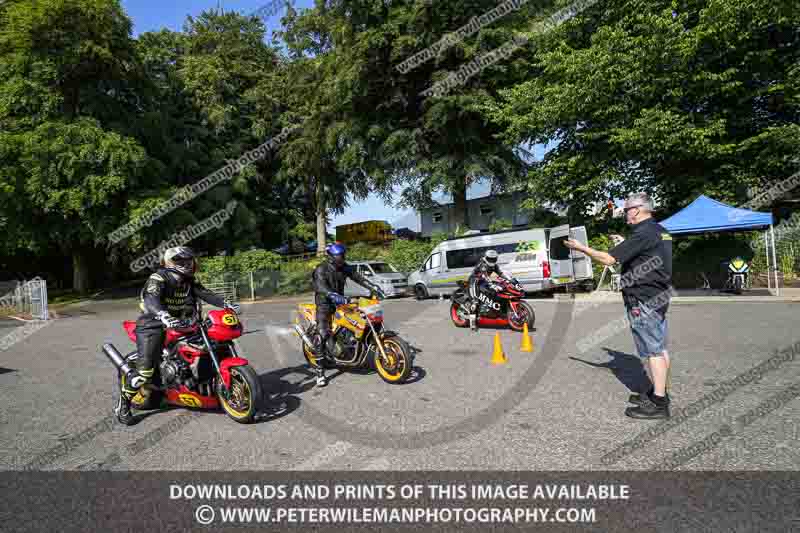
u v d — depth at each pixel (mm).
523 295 9492
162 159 28141
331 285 6062
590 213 22734
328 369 6758
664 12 17109
